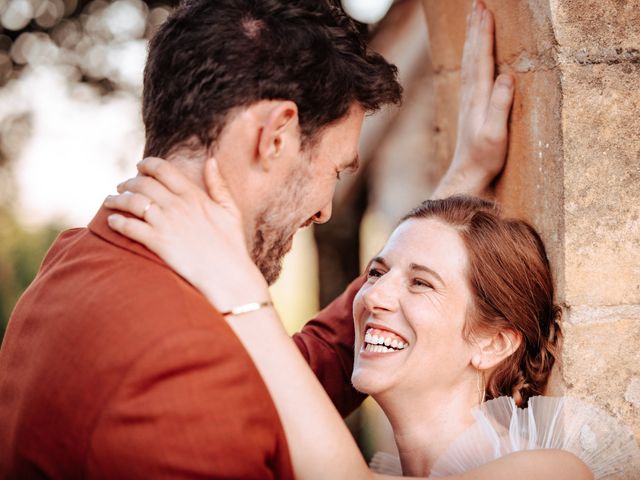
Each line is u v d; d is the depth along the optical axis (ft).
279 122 4.48
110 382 3.99
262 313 4.41
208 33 4.46
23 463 4.21
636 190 5.26
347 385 6.57
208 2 4.54
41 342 4.33
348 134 4.81
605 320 5.30
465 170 6.32
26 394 4.26
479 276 5.49
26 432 4.20
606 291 5.29
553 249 5.41
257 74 4.44
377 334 5.69
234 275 4.39
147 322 4.06
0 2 13.83
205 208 4.46
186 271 4.34
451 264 5.54
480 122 6.24
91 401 4.00
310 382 4.44
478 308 5.52
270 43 4.48
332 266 14.69
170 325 4.05
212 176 4.47
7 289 20.30
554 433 5.27
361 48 4.75
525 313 5.48
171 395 3.94
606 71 5.22
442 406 5.63
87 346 4.11
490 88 6.24
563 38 5.18
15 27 13.92
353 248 14.69
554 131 5.30
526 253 5.48
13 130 14.25
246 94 4.44
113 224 4.47
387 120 13.33
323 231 14.61
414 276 5.60
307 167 4.68
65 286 4.44
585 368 5.30
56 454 4.09
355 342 5.92
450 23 7.05
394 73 4.91
